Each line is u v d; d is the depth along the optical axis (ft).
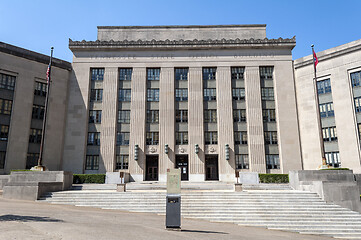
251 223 52.13
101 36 130.62
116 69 121.29
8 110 103.19
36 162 106.52
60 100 115.65
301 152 112.68
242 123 117.39
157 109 119.24
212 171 115.85
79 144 113.50
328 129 108.47
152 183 101.19
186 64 121.80
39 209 50.93
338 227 51.60
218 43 122.11
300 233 49.34
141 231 35.17
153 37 130.62
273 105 118.73
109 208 59.82
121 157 114.93
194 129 115.96
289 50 121.90
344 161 102.22
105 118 116.67
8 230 29.66
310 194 64.95
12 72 105.40
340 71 108.47
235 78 121.90
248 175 95.35
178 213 38.73
